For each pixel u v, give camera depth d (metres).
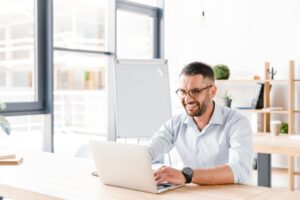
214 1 5.04
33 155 2.56
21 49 4.04
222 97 4.80
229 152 2.00
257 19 4.74
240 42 4.87
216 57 5.06
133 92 4.02
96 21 5.07
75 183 1.80
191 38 5.23
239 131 1.98
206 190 1.67
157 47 5.48
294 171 4.25
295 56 4.50
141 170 1.61
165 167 1.77
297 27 4.47
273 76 4.48
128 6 4.99
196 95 1.97
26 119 4.07
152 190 1.62
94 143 1.73
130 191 1.65
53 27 3.99
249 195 1.59
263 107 4.53
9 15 4.06
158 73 4.11
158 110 4.04
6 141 3.95
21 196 1.71
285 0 4.54
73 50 4.33
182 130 2.21
